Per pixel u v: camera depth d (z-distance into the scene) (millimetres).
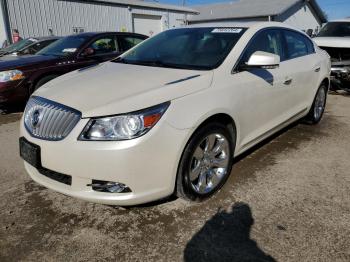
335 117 5883
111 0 18312
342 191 3236
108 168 2396
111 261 2336
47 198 3111
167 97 2578
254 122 3504
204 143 2936
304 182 3414
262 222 2740
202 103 2750
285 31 4250
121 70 3324
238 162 3883
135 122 2404
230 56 3244
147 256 2379
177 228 2672
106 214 2861
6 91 5746
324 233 2604
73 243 2510
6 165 3836
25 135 2752
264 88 3500
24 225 2717
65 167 2490
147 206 2957
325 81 5223
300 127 5262
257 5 30531
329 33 8727
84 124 2424
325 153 4188
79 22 17047
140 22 20328
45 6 15625
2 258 2359
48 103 2707
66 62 6355
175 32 4066
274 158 4012
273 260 2332
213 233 2609
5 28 14492
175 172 2648
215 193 3158
